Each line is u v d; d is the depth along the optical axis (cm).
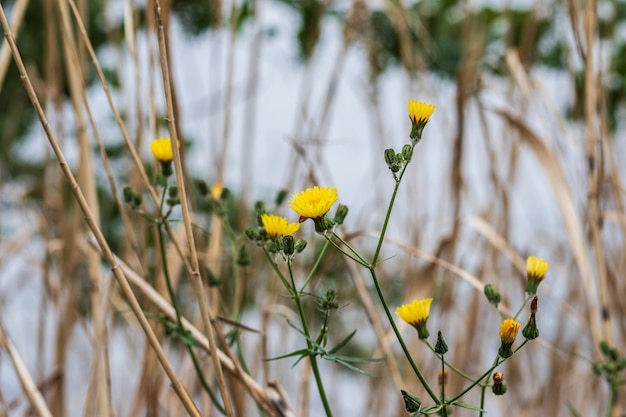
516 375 149
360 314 161
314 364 89
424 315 84
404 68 163
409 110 83
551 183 123
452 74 208
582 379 153
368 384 146
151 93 104
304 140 128
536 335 83
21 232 151
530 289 87
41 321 140
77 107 115
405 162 82
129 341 141
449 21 218
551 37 183
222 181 117
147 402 106
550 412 146
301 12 190
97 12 223
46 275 130
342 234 114
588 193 117
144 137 109
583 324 138
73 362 147
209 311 96
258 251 137
